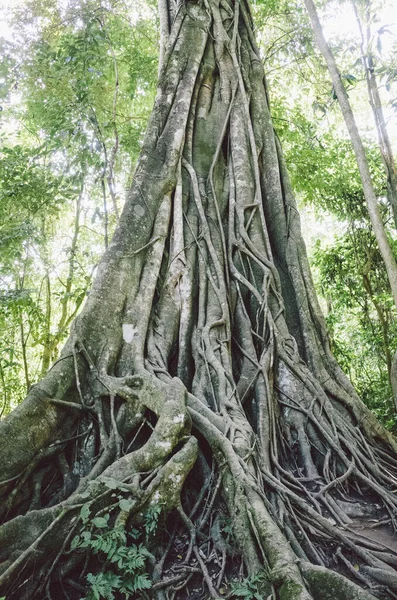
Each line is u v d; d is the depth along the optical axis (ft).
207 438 13.03
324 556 11.23
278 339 17.35
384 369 36.99
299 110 38.83
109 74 36.42
